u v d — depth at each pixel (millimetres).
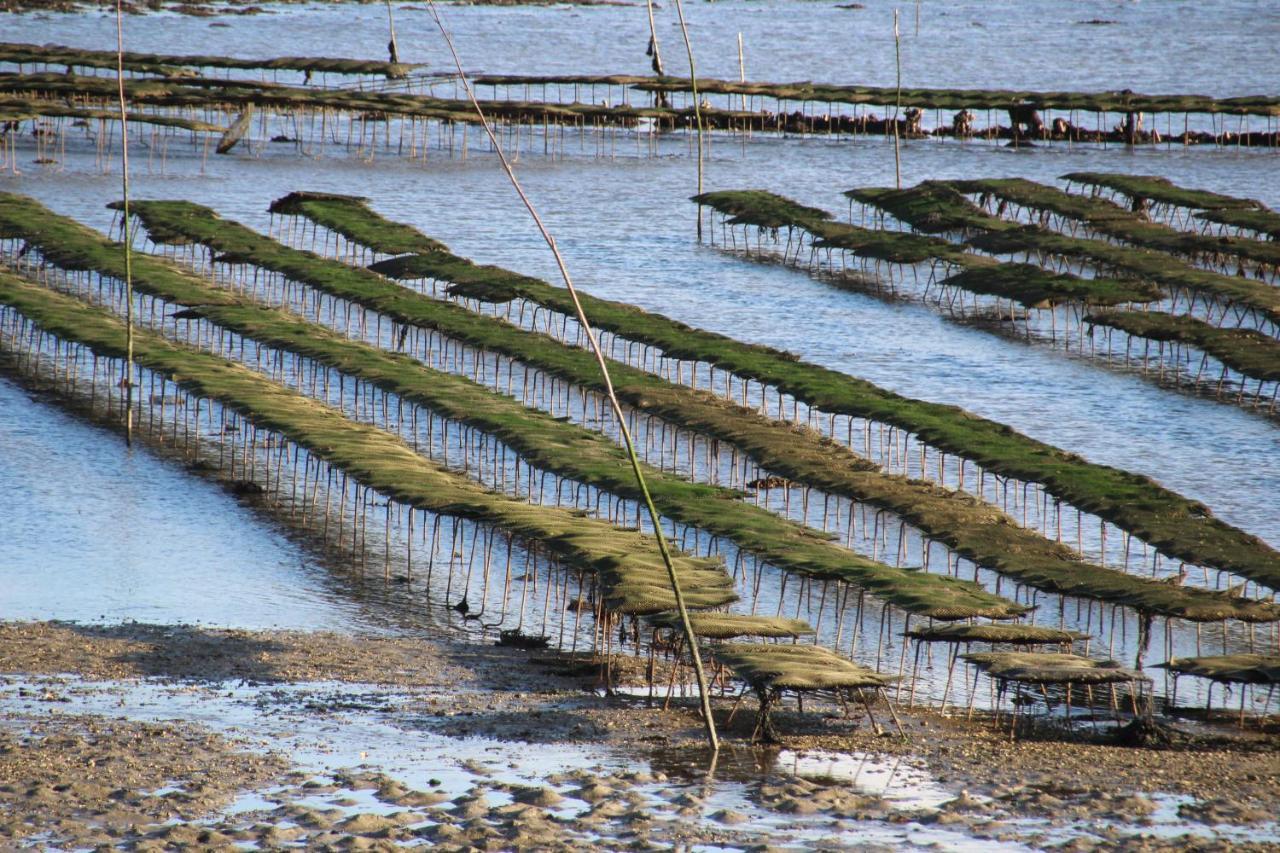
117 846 109875
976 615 161875
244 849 109875
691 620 153875
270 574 195250
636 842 113250
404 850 110812
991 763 134500
